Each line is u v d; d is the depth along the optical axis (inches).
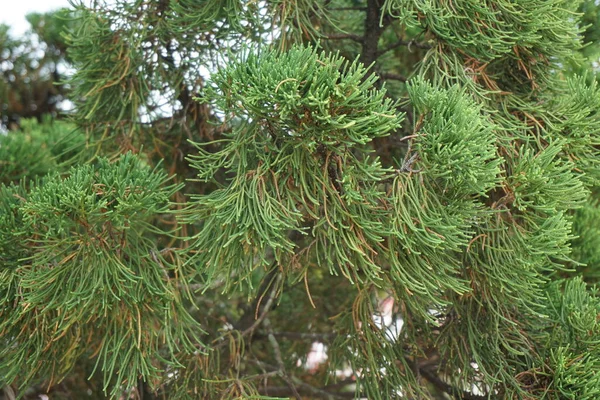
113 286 56.4
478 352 59.5
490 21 55.9
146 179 55.5
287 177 52.6
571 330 58.4
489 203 59.6
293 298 78.2
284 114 49.1
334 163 52.6
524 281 55.7
